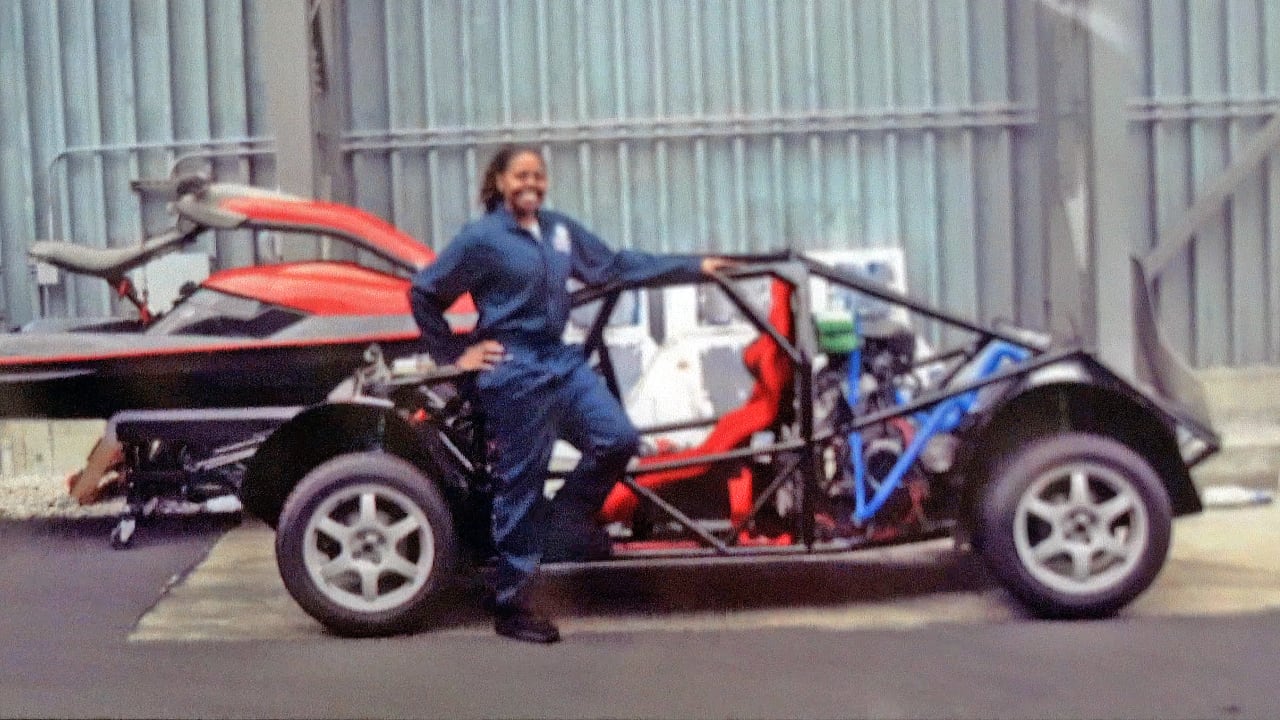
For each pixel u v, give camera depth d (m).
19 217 7.17
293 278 5.42
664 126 7.19
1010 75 7.23
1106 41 6.49
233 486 5.43
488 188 3.81
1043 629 3.82
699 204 7.24
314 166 6.54
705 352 6.19
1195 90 7.18
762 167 7.23
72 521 5.92
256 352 5.28
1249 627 3.79
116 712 3.20
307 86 6.49
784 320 4.01
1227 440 6.00
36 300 7.18
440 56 7.15
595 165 7.21
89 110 7.11
